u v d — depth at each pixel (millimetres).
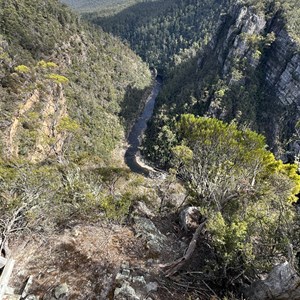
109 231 12953
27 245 11461
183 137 16562
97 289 10000
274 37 77688
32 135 40250
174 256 12422
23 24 72625
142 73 134125
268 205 13523
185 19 188625
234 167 14391
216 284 11375
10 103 44375
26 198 12727
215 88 81375
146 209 16266
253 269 11164
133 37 191250
